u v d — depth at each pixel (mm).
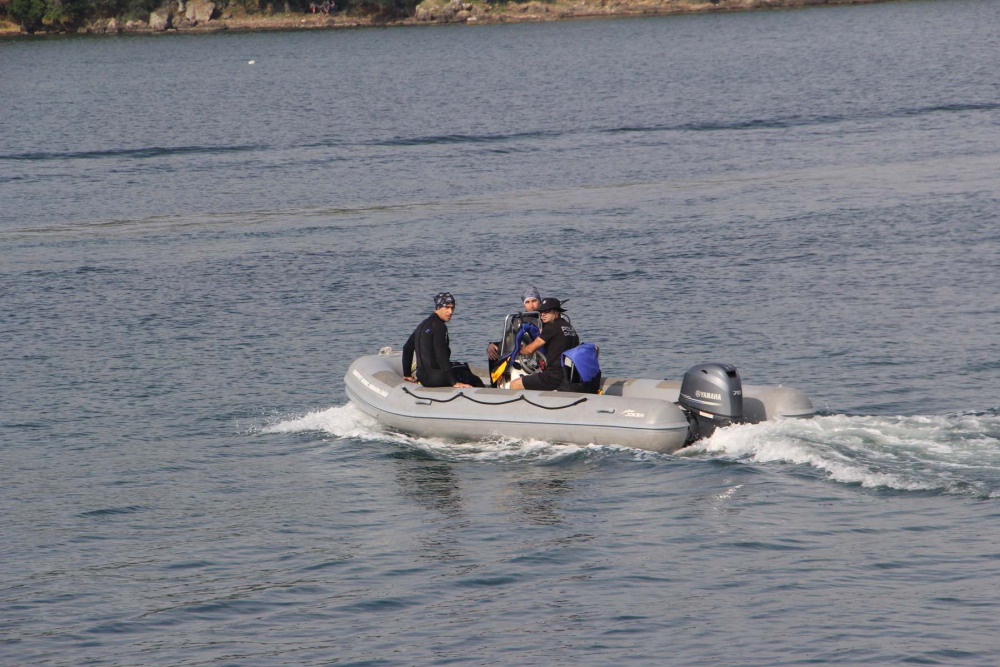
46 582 29453
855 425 38688
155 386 50062
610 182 114062
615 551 30578
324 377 51125
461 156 138125
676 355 52969
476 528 32688
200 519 34094
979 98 183250
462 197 107875
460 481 37000
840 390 46188
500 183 116000
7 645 25906
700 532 31562
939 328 56094
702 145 141375
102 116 198750
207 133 170500
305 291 69688
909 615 26125
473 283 70812
